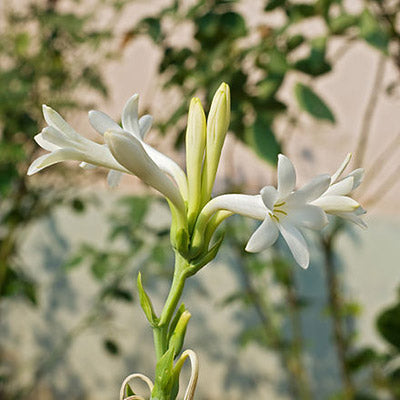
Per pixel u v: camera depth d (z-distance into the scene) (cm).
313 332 157
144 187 113
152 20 77
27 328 163
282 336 143
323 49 68
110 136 39
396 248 157
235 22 70
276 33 70
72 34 98
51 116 41
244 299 119
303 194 40
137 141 40
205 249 41
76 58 109
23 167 104
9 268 112
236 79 66
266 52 69
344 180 41
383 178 147
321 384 156
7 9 112
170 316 40
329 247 106
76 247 159
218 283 158
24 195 110
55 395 163
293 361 126
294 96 64
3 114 96
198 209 41
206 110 69
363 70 143
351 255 156
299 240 39
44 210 117
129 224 107
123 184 154
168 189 40
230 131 64
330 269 107
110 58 108
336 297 109
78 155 41
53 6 113
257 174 137
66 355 163
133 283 156
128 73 140
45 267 162
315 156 143
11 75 98
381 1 75
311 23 107
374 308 155
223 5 72
